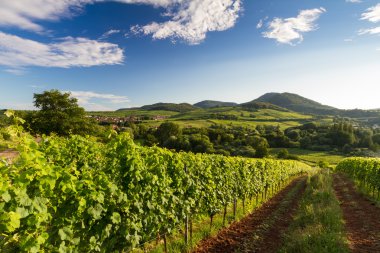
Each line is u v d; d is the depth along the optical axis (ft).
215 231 36.06
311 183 86.43
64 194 16.70
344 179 116.57
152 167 26.53
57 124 166.40
